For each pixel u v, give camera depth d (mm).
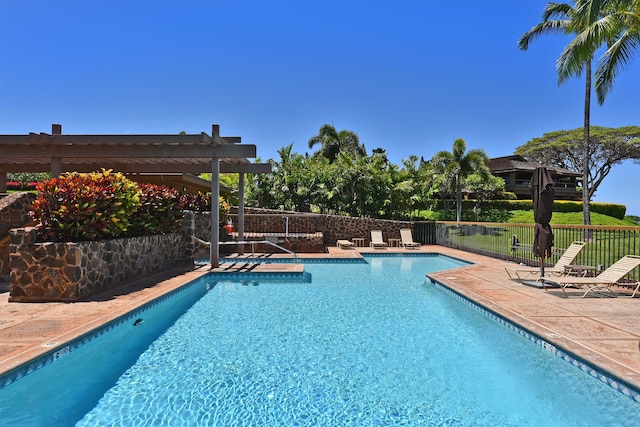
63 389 3611
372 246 17078
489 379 3871
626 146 38281
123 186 7324
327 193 21266
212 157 9188
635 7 14164
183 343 4859
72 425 2975
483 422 3072
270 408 3273
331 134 35281
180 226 10836
